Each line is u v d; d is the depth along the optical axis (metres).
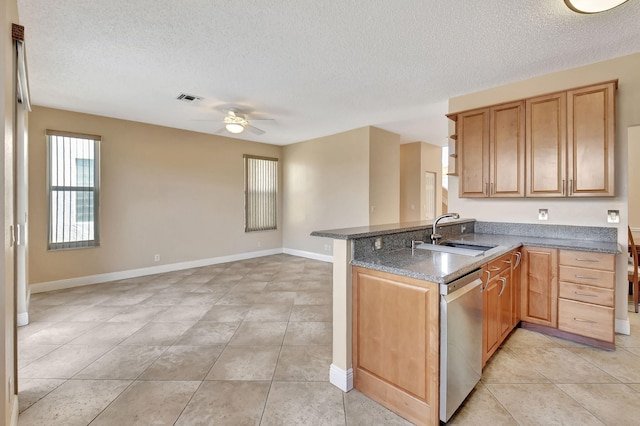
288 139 6.34
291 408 1.81
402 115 4.58
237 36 2.40
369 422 1.70
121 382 2.06
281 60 2.80
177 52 2.65
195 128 5.34
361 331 1.94
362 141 5.35
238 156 6.21
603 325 2.49
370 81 3.29
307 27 2.28
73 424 1.67
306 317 3.21
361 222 5.39
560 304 2.68
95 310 3.40
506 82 3.31
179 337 2.74
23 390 1.96
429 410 1.62
